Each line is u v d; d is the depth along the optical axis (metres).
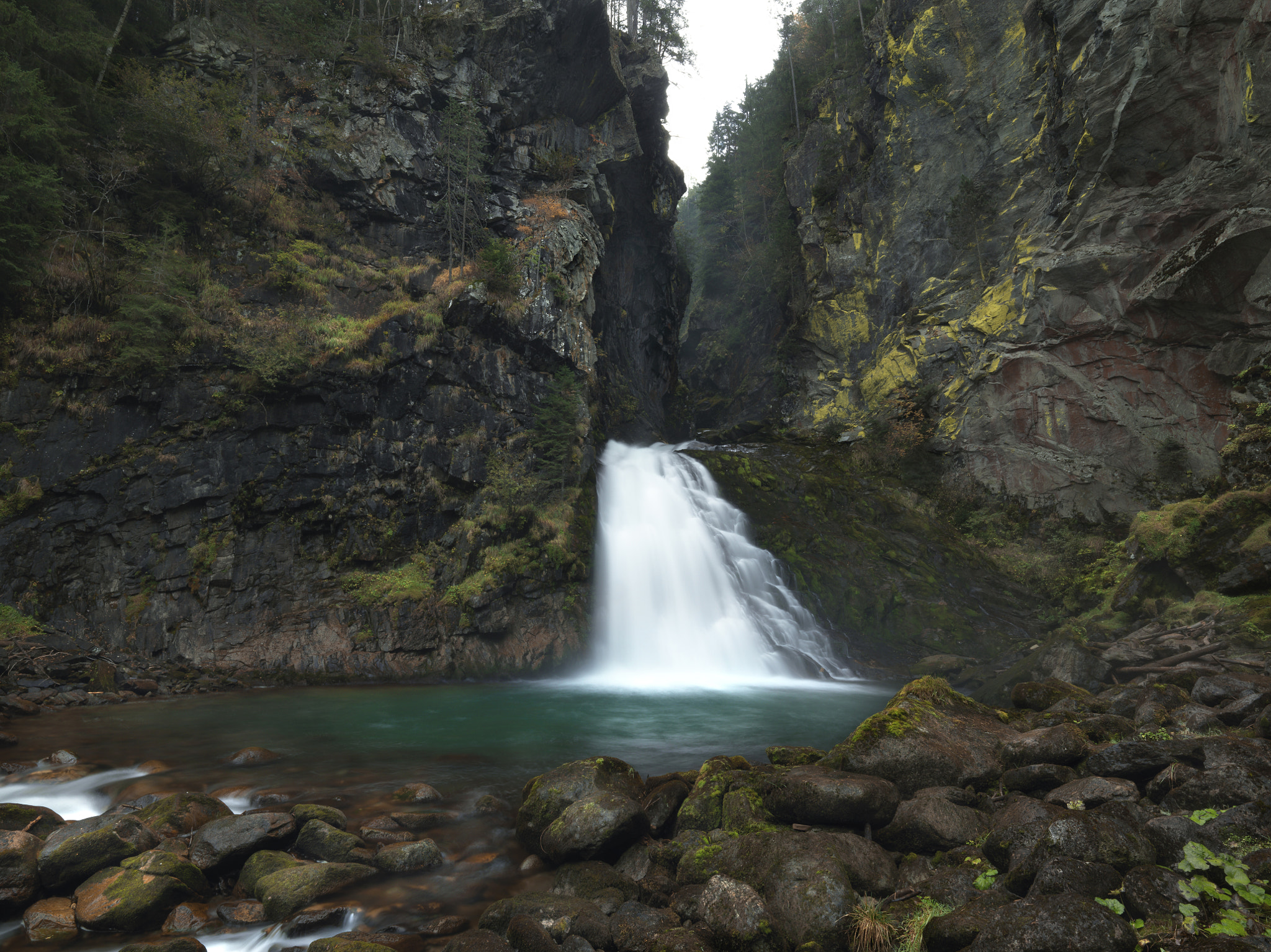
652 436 44.69
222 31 27.98
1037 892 4.94
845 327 42.09
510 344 26.83
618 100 39.34
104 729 12.62
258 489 20.47
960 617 23.98
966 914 4.88
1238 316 23.03
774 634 23.62
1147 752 6.79
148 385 19.77
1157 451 25.66
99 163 22.50
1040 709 10.48
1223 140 23.41
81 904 6.21
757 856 6.21
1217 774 5.98
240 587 19.58
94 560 18.33
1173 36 23.67
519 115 33.78
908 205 38.78
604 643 23.42
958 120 36.81
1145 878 4.78
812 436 40.28
